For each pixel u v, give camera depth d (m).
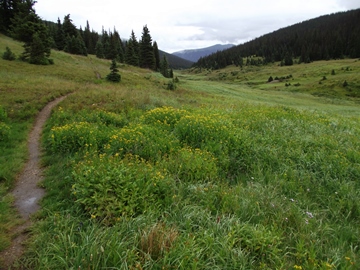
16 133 9.45
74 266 3.19
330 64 119.19
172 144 7.64
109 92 17.70
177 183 5.59
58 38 62.22
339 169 6.82
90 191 4.59
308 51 145.25
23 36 31.06
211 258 3.44
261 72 135.12
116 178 4.86
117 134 7.98
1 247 3.81
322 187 6.12
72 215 4.43
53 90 17.27
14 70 24.47
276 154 7.60
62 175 6.12
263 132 10.14
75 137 7.93
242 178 6.43
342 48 141.00
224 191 5.27
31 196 5.37
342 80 76.12
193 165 6.20
